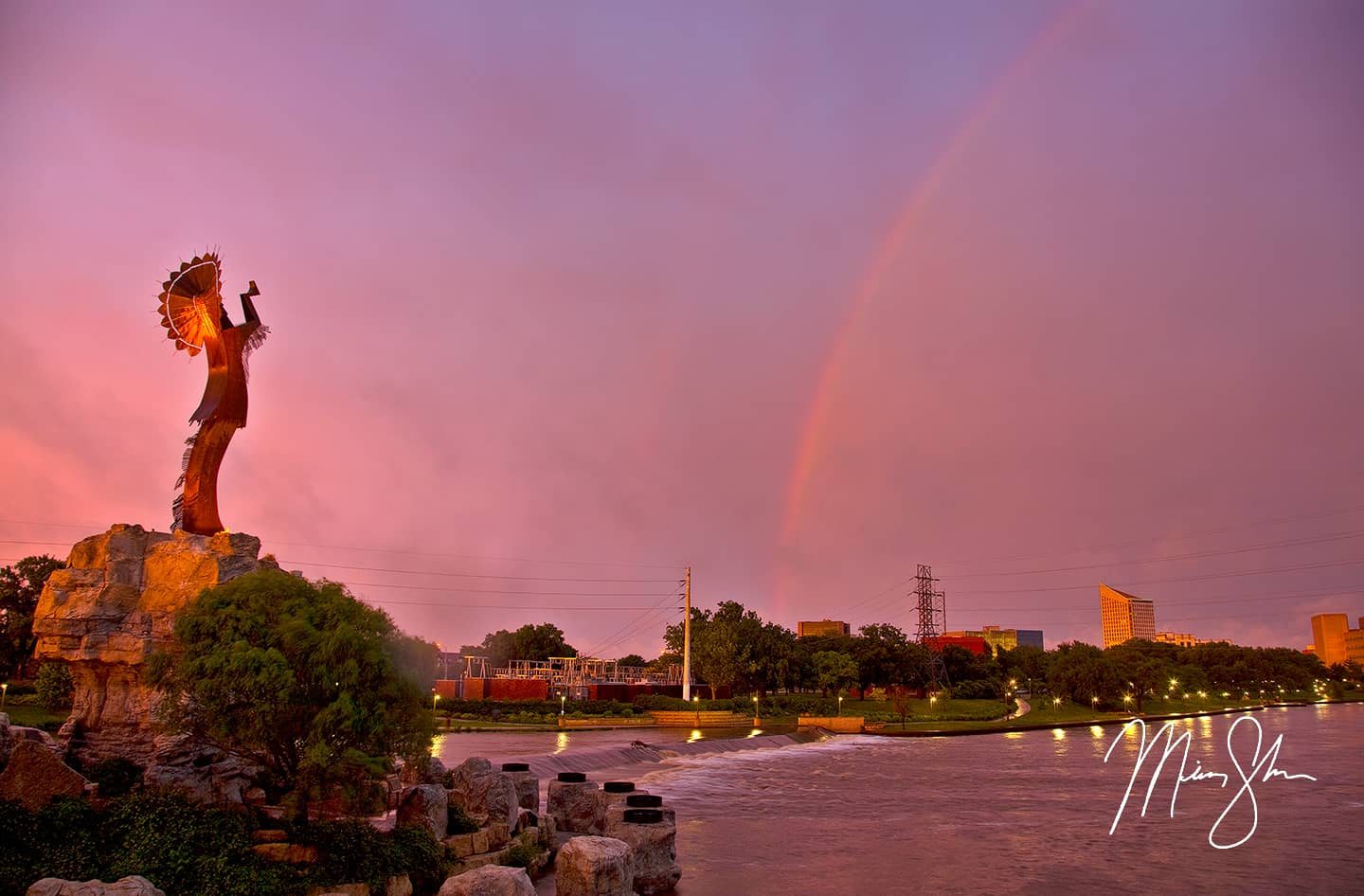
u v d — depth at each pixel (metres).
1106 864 37.84
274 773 25.36
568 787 35.31
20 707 63.47
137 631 27.58
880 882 33.97
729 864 36.38
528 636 174.50
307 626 22.97
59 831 21.80
